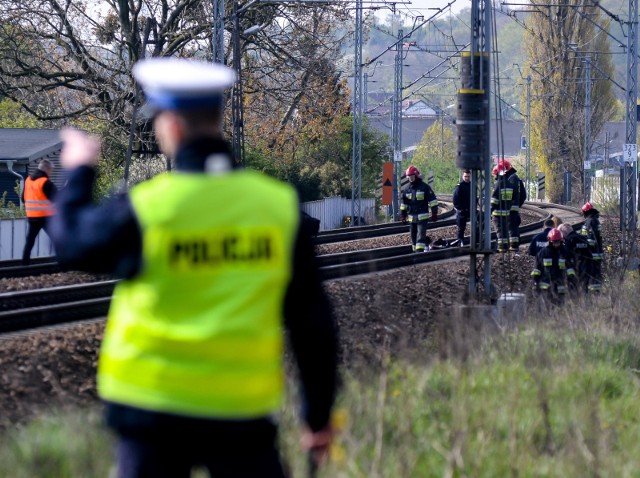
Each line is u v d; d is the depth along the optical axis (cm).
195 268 1147
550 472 2223
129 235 1141
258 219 1182
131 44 13138
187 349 1128
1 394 2808
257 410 1159
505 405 2703
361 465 2059
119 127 12900
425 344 3912
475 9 5131
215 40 10362
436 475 2150
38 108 14562
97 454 2081
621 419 2941
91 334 3822
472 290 5194
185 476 1172
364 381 2788
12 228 7350
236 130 11675
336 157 17575
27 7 12356
